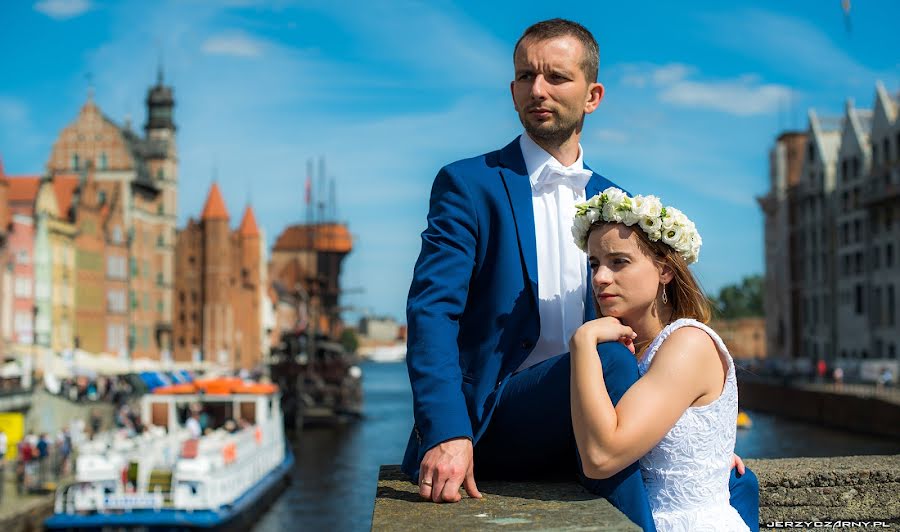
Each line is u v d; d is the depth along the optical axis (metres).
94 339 82.25
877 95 79.88
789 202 100.88
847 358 86.50
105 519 23.72
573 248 3.71
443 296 3.45
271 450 36.03
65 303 75.19
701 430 3.10
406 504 3.10
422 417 3.24
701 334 3.10
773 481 4.49
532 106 3.70
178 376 62.00
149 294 103.81
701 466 3.11
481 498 3.15
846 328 87.12
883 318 79.12
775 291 112.94
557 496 3.13
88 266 80.94
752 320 137.12
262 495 30.94
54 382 49.78
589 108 3.84
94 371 57.72
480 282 3.64
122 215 90.50
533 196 3.75
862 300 84.00
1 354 58.78
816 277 94.31
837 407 58.56
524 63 3.72
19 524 23.55
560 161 3.80
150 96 113.81
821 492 4.48
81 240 79.44
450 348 3.36
